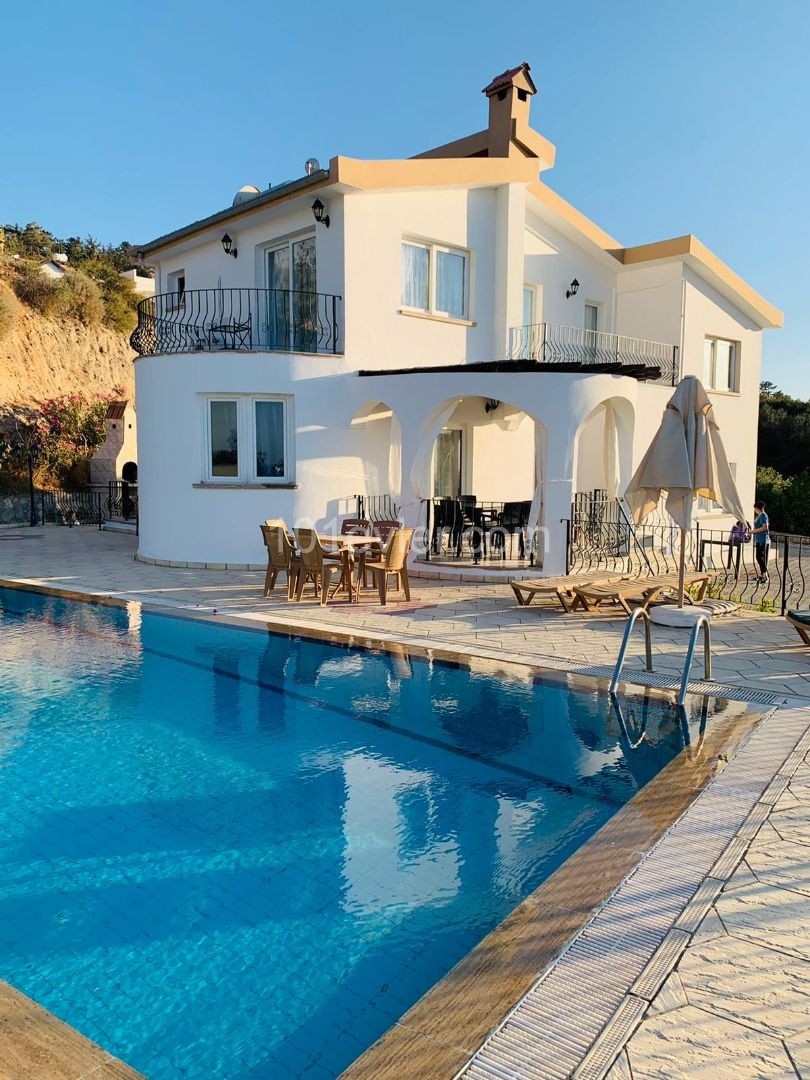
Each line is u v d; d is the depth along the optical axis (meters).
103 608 11.27
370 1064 2.52
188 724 6.66
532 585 10.66
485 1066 2.49
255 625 9.91
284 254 16.20
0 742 6.23
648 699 6.88
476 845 4.49
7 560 16.05
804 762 5.27
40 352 32.53
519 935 3.26
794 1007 2.75
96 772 5.64
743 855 3.94
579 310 19.08
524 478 18.62
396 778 5.50
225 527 14.49
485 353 16.62
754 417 22.16
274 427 14.55
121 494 24.53
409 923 3.70
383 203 14.66
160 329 17.95
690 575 11.43
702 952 3.10
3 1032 2.80
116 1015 3.06
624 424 14.02
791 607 11.55
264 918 3.76
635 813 4.48
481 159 15.27
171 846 4.52
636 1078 2.41
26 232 47.94
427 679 7.70
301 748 6.10
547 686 7.34
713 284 19.84
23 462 26.33
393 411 13.82
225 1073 2.73
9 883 4.11
